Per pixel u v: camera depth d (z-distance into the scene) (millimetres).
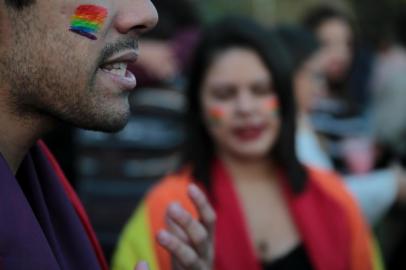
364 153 2830
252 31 1840
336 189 1806
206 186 1748
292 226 1761
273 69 1812
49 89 955
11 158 996
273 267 1724
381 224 2977
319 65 2809
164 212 1664
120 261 1612
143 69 2465
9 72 941
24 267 897
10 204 914
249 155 1777
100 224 2400
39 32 940
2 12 926
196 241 1258
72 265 1110
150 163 2443
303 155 2359
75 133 2199
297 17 7684
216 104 1808
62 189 1152
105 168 2420
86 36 965
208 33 1862
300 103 2508
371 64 4180
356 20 4828
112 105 1004
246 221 1756
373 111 4059
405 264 2973
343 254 1730
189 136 1842
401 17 4688
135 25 1020
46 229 1058
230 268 1676
